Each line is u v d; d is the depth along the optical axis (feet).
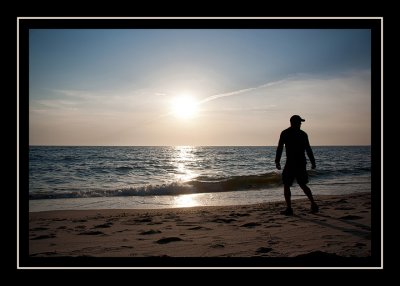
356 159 109.19
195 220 19.53
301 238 14.73
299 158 20.59
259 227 17.13
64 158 99.81
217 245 13.85
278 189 39.06
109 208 27.30
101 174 67.62
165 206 28.32
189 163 97.55
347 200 26.76
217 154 143.64
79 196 34.81
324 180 50.26
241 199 32.19
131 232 16.58
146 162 95.50
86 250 13.57
